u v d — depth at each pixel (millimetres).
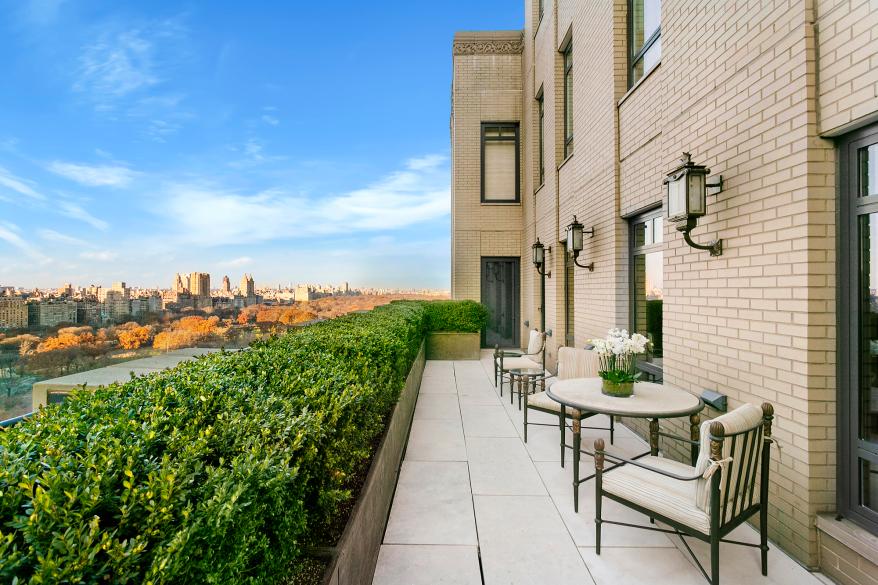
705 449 2080
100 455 1165
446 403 5977
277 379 2369
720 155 3049
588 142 5938
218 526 979
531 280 9797
